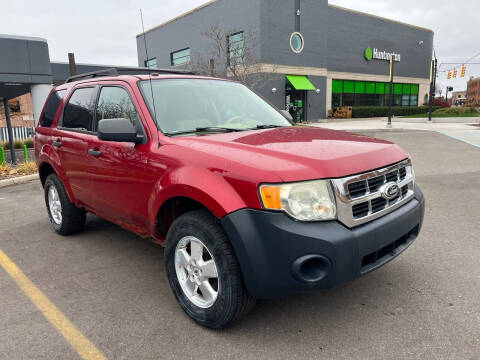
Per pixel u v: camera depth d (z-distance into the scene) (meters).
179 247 2.85
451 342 2.51
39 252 4.30
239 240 2.33
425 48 40.12
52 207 4.90
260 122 3.72
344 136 3.11
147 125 3.11
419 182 7.33
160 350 2.53
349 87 33.53
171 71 4.35
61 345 2.61
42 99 12.96
